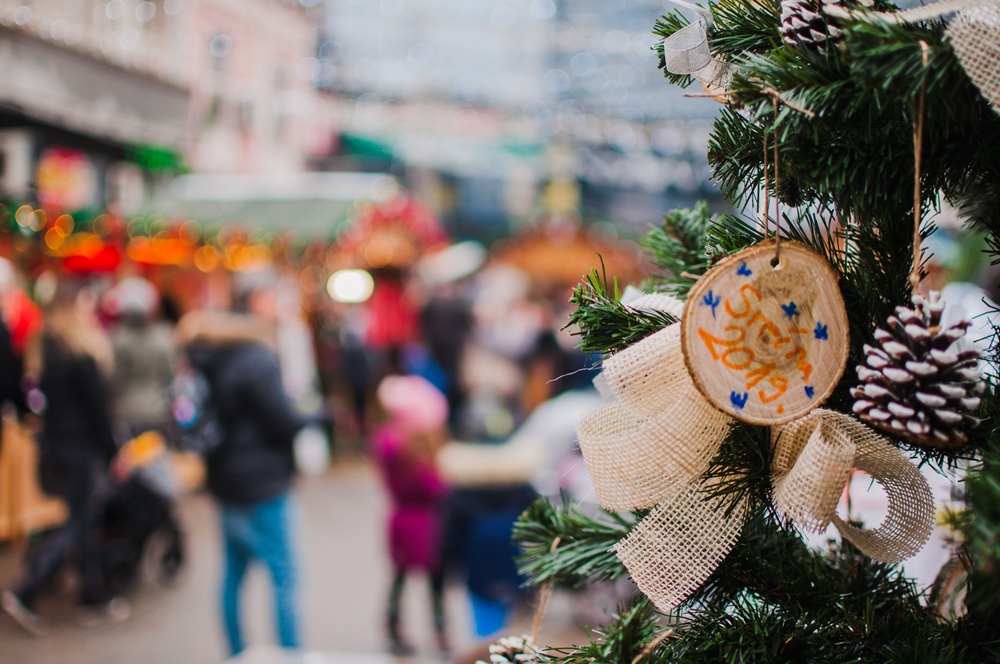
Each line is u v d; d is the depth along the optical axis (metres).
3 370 4.38
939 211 0.76
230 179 10.85
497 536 3.41
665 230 0.95
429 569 3.83
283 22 11.48
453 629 4.27
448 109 11.11
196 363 3.49
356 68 10.81
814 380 0.65
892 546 0.67
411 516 3.81
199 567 5.26
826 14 0.63
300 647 3.50
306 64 10.80
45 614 4.46
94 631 4.26
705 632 0.73
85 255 7.14
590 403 4.26
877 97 0.58
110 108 6.50
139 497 4.68
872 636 0.73
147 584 4.92
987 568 0.50
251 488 3.42
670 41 0.70
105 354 4.74
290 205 9.23
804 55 0.64
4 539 5.11
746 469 0.68
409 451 3.74
